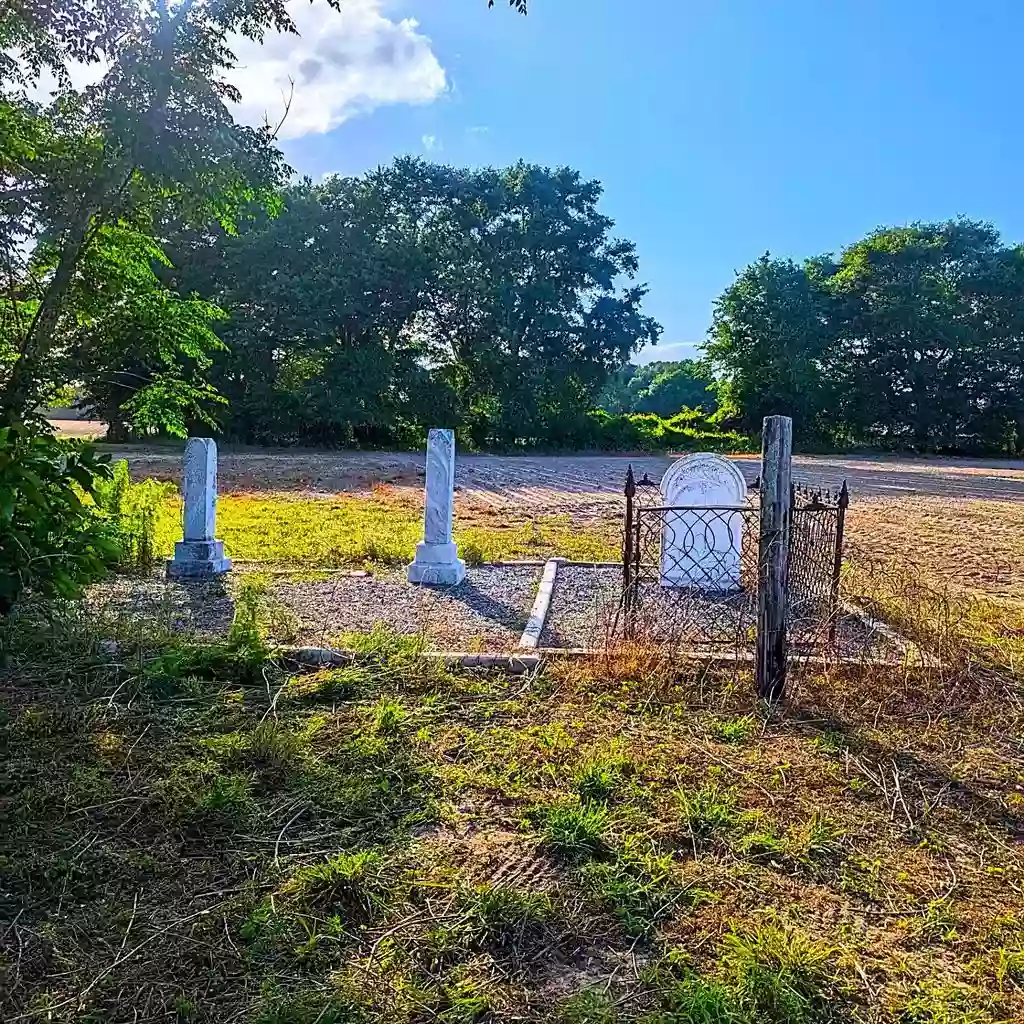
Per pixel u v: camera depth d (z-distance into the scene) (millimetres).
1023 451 37250
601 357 34875
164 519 10148
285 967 2039
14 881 2377
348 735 3484
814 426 38250
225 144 6066
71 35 5758
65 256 6020
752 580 6555
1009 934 2250
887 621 5410
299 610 5855
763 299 37375
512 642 5086
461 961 2076
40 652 4340
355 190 28547
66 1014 1865
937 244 37156
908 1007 1952
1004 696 4160
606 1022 1861
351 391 28312
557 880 2438
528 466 23750
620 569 7723
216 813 2779
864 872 2555
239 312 26422
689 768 3250
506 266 33031
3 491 3633
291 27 6219
